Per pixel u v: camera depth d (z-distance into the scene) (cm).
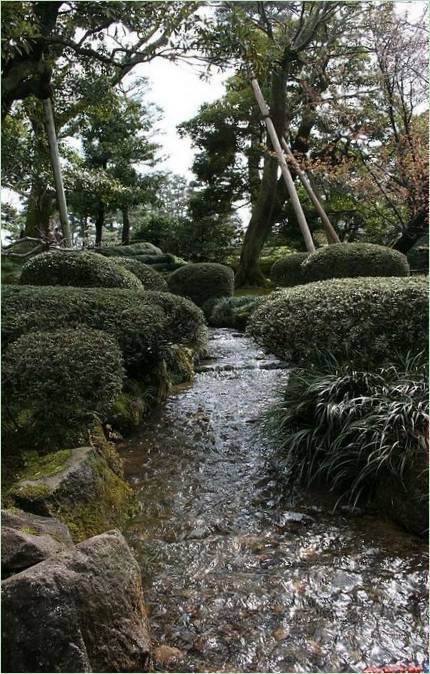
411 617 160
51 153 573
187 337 369
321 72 877
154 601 168
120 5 369
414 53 766
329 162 958
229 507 235
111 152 1233
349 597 169
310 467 249
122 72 568
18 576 120
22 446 229
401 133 861
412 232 884
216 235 1320
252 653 146
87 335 261
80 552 133
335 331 278
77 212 1316
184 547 200
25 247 852
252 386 437
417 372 254
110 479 230
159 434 329
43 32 382
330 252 706
